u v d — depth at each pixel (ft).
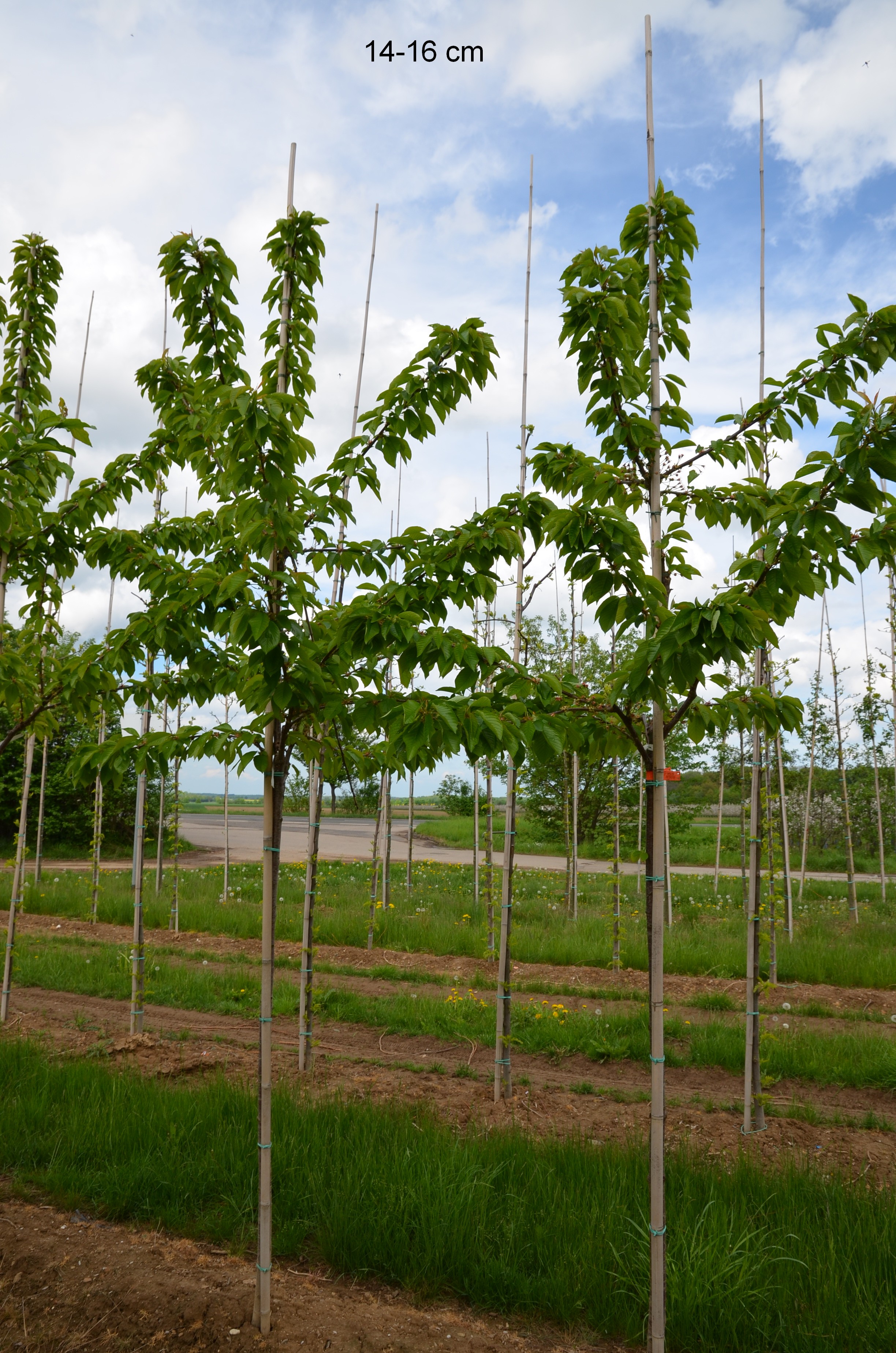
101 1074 17.61
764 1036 22.57
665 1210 10.71
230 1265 11.82
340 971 32.12
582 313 10.23
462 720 9.56
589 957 33.99
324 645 11.09
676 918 45.11
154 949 34.78
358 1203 12.59
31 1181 13.92
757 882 18.08
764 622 8.79
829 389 10.02
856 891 65.62
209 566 11.12
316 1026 25.04
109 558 12.85
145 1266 11.64
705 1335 10.32
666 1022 24.81
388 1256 11.80
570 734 10.61
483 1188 12.78
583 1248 11.56
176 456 14.89
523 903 48.21
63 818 82.69
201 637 11.55
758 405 10.25
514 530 12.47
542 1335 10.61
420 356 11.48
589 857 96.99
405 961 33.88
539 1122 17.39
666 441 10.28
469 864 84.84
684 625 8.45
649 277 10.89
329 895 49.70
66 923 40.50
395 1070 21.34
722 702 10.39
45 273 19.40
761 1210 12.44
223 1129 14.82
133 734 11.66
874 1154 16.44
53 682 15.89
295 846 105.29
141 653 12.85
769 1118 18.43
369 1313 10.82
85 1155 14.43
